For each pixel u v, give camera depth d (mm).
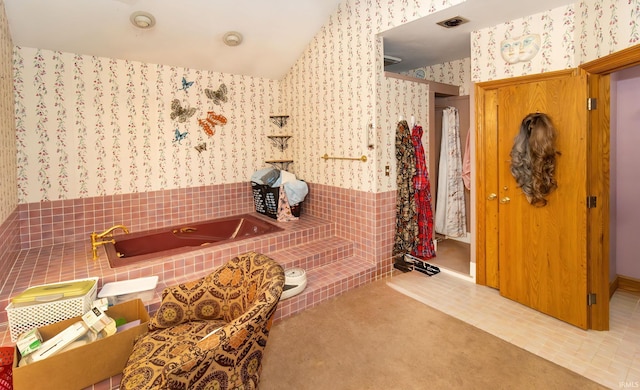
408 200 3344
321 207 3754
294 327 2387
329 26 3387
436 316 2510
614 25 2021
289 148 4219
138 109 3299
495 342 2168
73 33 2760
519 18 2559
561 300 2385
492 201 2832
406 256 3408
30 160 2832
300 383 1833
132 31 2879
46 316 1796
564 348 2084
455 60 3898
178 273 2652
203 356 1257
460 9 2400
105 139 3158
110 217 3240
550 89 2346
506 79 2621
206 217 3801
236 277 1798
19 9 2438
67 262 2574
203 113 3678
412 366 1956
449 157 3932
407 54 3611
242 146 3988
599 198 2217
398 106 3236
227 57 3518
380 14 2865
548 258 2439
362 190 3236
